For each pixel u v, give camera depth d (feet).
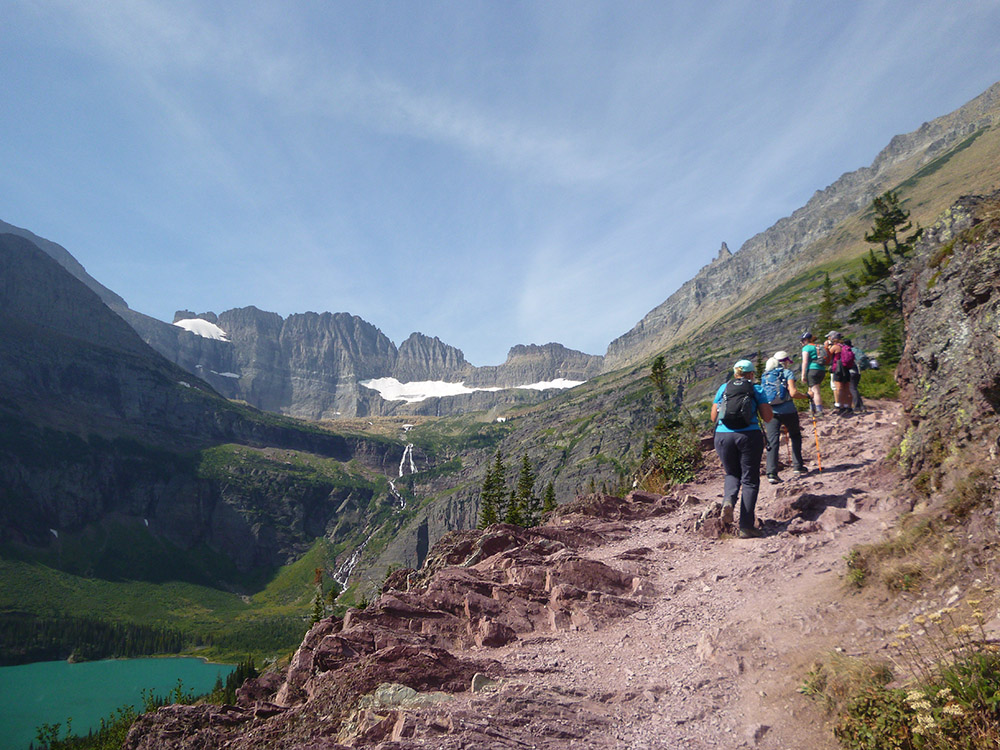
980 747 13.04
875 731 14.93
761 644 21.56
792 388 41.14
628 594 29.43
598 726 18.25
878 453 39.93
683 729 17.84
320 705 20.70
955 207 38.78
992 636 15.94
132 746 21.70
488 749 16.29
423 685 20.68
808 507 33.94
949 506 22.61
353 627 25.64
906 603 20.45
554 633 26.35
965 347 27.78
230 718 22.59
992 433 23.59
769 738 16.74
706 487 50.65
